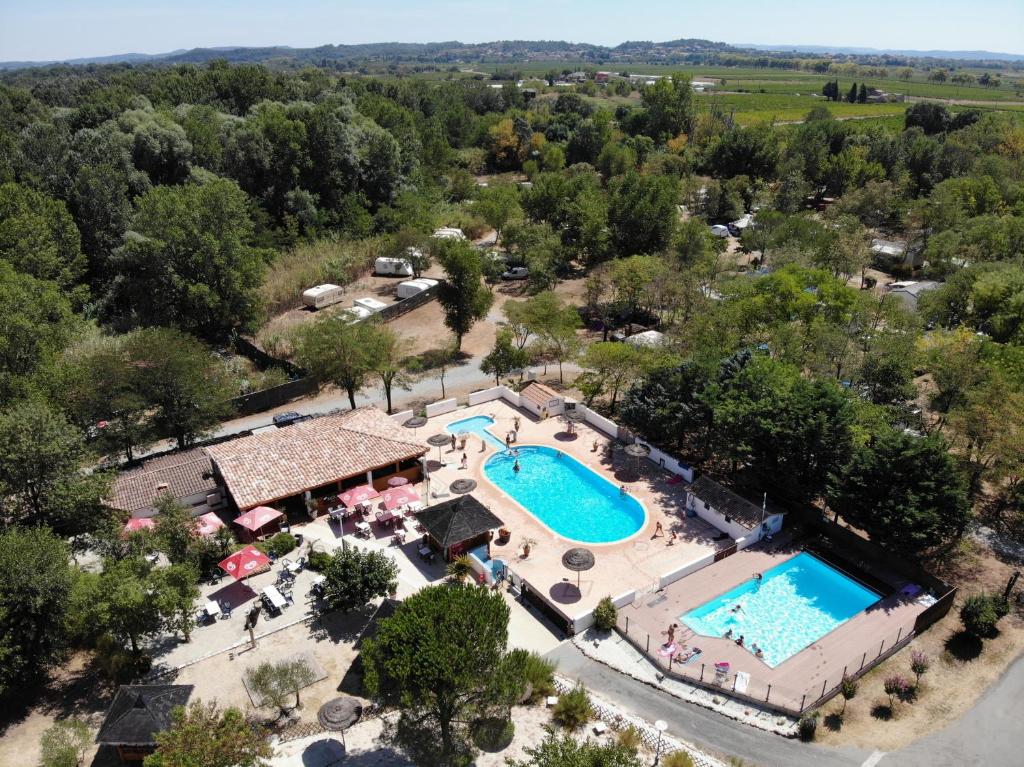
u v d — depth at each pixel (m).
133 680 32.44
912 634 36.03
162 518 39.00
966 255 89.88
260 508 42.53
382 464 47.91
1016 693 32.47
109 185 89.81
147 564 34.75
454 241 74.19
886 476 39.56
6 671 29.75
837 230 98.00
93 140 101.06
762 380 48.03
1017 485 44.56
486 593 29.55
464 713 28.09
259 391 63.44
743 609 38.59
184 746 24.62
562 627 36.84
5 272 62.72
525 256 103.19
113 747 28.92
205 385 53.41
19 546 31.23
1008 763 28.95
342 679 32.56
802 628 37.25
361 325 60.69
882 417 46.91
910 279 98.94
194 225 77.44
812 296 65.94
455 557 41.84
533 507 48.56
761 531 44.03
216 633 35.62
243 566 37.53
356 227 114.88
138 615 31.67
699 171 161.25
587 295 87.94
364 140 129.50
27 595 30.23
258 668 32.16
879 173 138.00
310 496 46.19
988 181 111.19
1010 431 42.91
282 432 49.38
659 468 52.72
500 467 53.78
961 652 35.16
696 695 32.56
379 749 28.86
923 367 62.34
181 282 76.81
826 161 146.75
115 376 50.06
